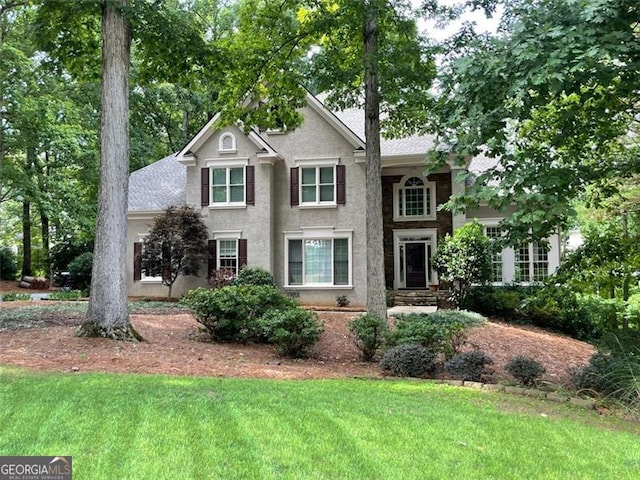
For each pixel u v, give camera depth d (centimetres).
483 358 819
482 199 671
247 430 464
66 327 1121
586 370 757
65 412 500
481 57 651
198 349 999
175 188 2273
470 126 654
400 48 1147
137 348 929
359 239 1970
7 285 2673
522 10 663
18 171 2217
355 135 1978
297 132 2044
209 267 2044
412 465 392
